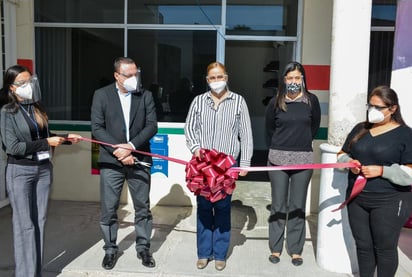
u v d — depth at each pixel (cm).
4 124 296
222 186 323
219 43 550
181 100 557
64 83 567
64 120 568
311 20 519
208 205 364
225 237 367
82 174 565
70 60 564
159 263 379
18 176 301
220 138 352
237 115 355
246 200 580
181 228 473
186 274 359
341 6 341
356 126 316
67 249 408
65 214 513
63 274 359
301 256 397
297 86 357
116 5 552
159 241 432
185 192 553
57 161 566
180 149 547
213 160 325
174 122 555
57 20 560
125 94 357
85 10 556
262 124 684
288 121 361
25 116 302
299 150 363
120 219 498
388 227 288
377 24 530
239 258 394
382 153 287
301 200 373
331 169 358
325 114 525
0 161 522
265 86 650
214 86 342
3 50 526
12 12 535
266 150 716
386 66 535
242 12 549
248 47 638
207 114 354
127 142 356
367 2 337
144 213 372
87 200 568
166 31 552
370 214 298
